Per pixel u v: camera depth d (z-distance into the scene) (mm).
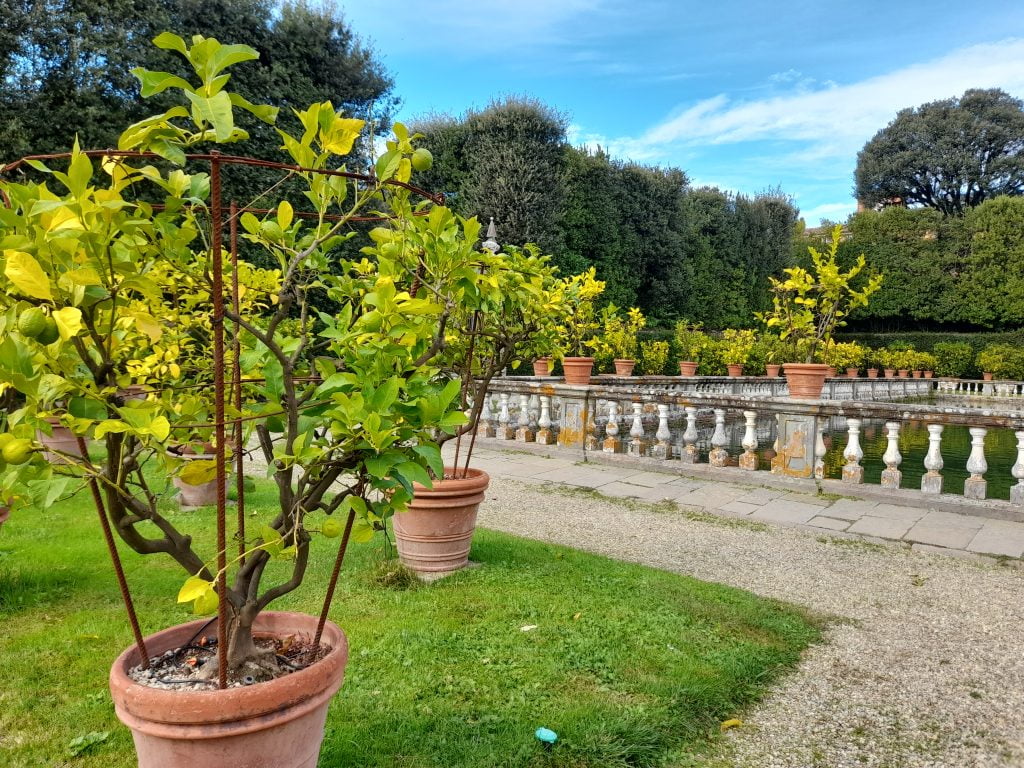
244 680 1860
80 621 3447
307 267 2561
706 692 2850
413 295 2516
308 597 3836
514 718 2629
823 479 7195
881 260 35062
